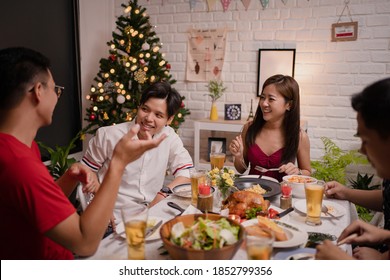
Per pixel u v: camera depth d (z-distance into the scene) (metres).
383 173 0.91
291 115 2.18
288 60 3.55
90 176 1.31
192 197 1.48
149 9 4.01
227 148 3.92
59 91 1.12
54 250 1.07
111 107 3.51
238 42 3.73
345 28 3.33
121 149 0.98
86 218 0.94
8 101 0.93
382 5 3.21
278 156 2.20
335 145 3.39
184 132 4.07
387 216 1.39
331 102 3.49
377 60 3.29
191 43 3.90
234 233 0.97
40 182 0.90
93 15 3.98
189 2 3.85
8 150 0.90
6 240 0.97
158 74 3.60
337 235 1.20
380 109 0.82
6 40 3.05
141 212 1.00
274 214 1.32
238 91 3.79
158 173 1.91
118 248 1.10
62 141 3.79
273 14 3.56
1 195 0.91
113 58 3.50
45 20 3.44
